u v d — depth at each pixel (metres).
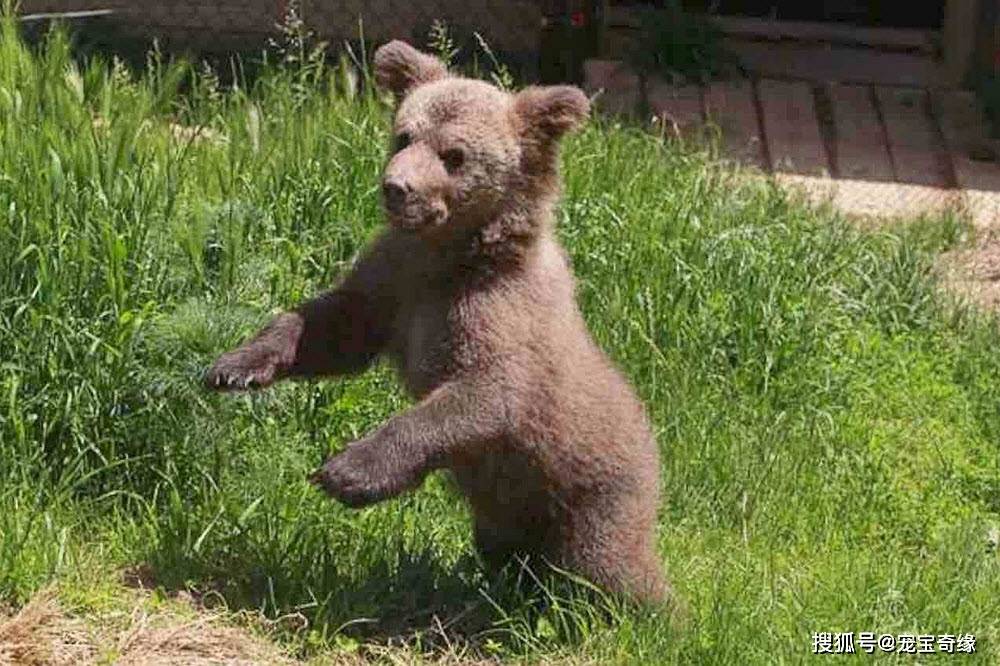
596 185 14.64
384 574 10.20
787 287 14.25
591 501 9.98
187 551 10.16
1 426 10.67
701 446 12.57
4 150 11.66
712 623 10.12
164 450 10.80
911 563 11.66
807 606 10.62
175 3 20.16
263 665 9.27
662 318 13.53
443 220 9.32
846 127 19.53
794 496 12.38
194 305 11.08
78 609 9.56
